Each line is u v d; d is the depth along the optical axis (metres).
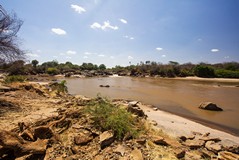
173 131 8.91
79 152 4.79
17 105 9.95
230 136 9.12
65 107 9.91
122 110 7.91
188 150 6.24
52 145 4.98
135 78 59.84
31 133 5.23
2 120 7.45
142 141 5.55
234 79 56.28
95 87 31.22
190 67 75.12
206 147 6.95
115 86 33.59
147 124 8.27
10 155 4.34
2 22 9.94
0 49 10.10
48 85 21.77
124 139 5.59
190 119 12.76
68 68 79.25
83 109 7.86
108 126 6.03
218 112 15.06
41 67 71.12
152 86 34.72
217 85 38.44
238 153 6.73
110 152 4.86
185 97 22.38
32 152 4.38
